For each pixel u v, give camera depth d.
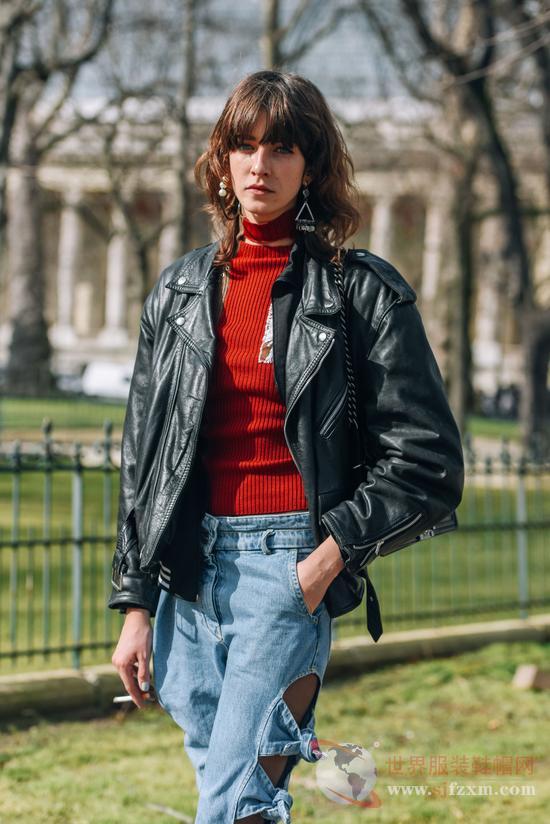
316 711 5.34
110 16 18.95
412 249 53.66
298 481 2.30
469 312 23.12
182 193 21.81
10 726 5.01
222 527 2.31
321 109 2.41
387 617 6.87
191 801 4.10
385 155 26.44
